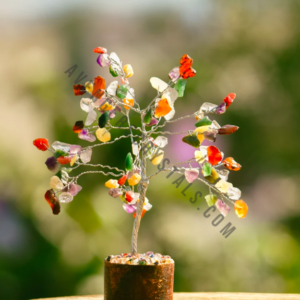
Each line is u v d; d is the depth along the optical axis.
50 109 0.93
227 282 0.86
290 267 0.89
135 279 0.50
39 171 0.91
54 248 0.84
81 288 0.80
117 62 0.52
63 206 0.85
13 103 0.95
